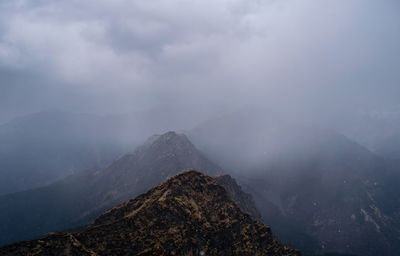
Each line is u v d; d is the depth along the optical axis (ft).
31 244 523.29
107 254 549.13
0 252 493.77
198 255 627.87
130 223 651.25
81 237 572.10
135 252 573.33
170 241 625.00
